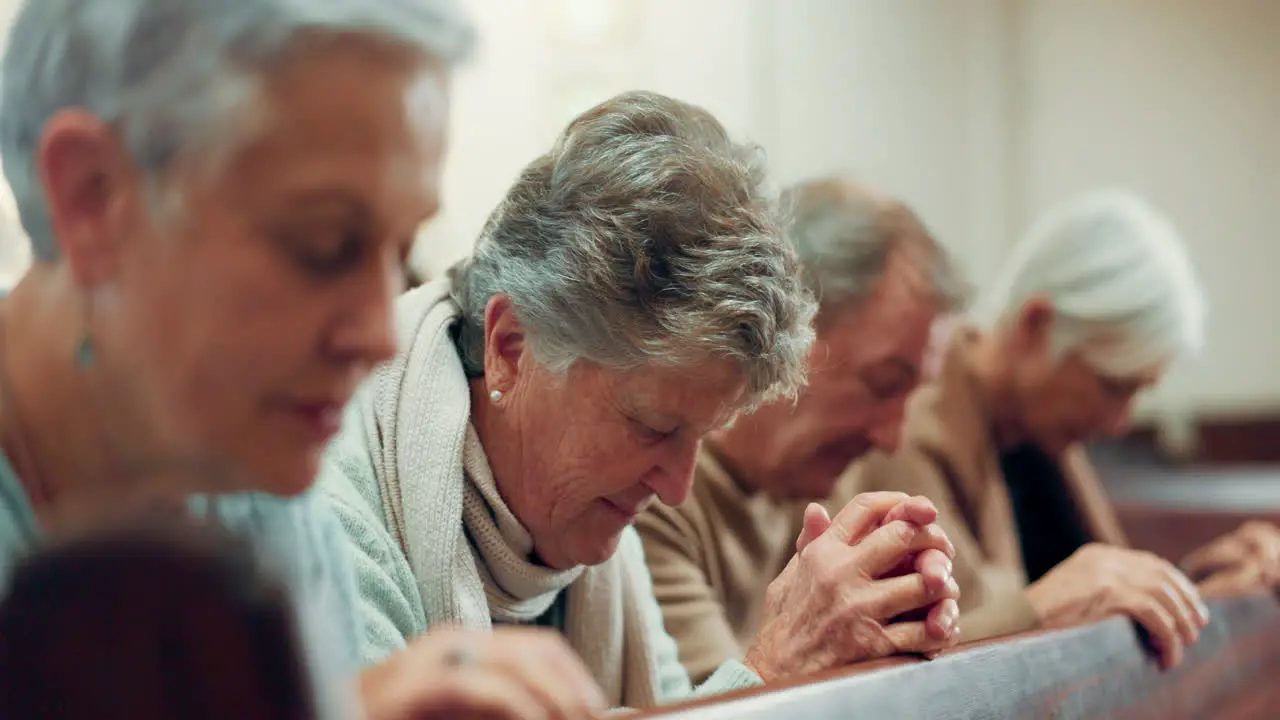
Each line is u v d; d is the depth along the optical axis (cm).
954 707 95
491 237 118
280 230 58
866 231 172
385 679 54
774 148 504
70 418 65
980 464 227
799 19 512
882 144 527
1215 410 524
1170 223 549
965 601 203
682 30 489
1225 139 544
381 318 62
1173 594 155
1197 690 155
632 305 106
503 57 445
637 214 106
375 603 109
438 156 62
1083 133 555
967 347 241
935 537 121
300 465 64
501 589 125
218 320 59
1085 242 235
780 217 116
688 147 110
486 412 120
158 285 59
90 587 38
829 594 119
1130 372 232
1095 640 133
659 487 116
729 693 74
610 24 463
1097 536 256
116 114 57
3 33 61
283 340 60
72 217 60
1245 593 196
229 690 39
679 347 106
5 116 61
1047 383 235
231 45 55
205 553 39
